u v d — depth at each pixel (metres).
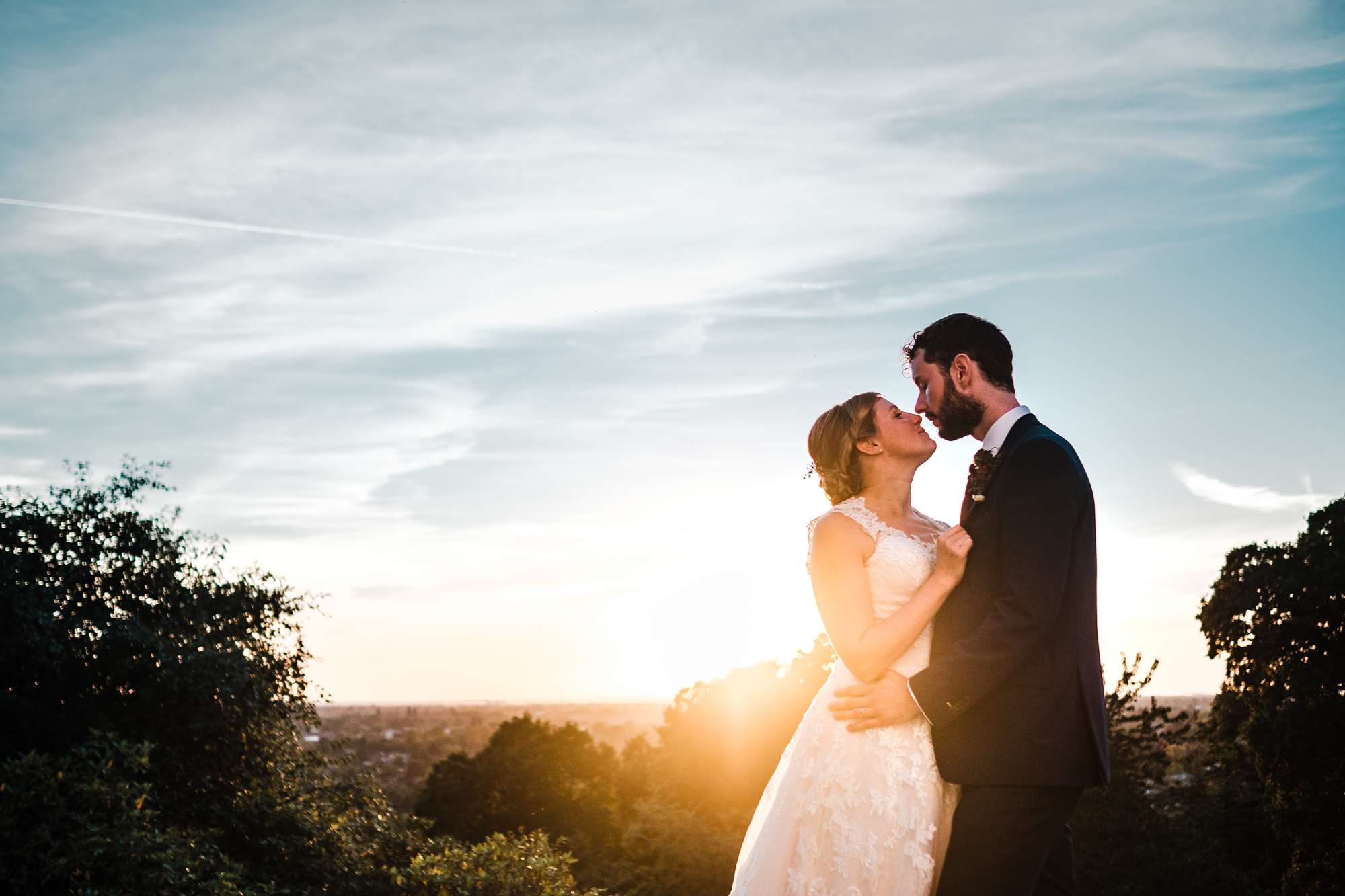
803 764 3.79
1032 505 3.45
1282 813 27.88
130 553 15.35
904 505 4.00
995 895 3.37
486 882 15.92
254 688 15.17
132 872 10.98
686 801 34.38
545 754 41.78
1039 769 3.35
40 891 10.58
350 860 15.55
